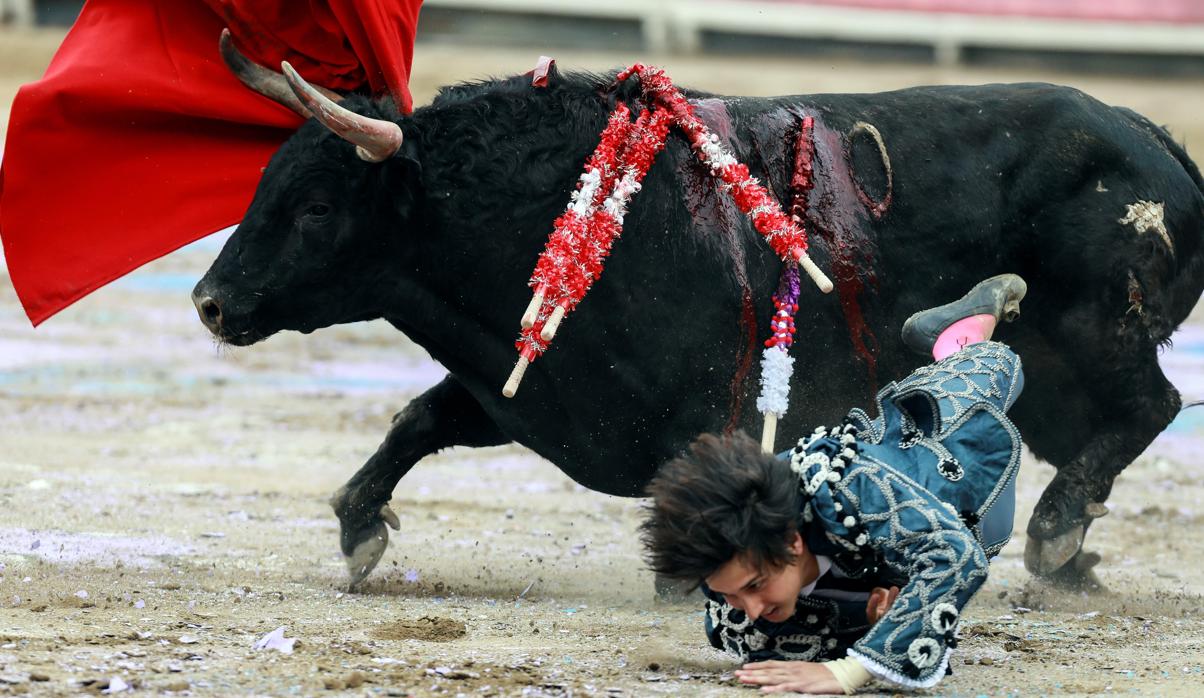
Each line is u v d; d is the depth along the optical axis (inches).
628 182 663.8
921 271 717.3
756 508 471.5
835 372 709.3
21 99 713.0
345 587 740.7
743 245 684.7
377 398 1455.5
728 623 538.3
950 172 722.8
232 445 1211.9
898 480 499.2
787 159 703.1
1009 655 609.6
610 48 3563.0
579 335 673.6
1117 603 757.3
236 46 717.3
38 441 1187.9
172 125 729.6
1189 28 3503.9
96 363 1588.3
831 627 527.5
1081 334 737.6
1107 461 756.6
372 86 719.7
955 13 3570.4
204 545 836.6
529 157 678.5
